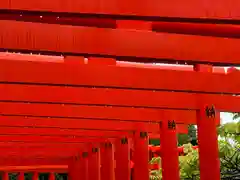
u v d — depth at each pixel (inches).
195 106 343.0
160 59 225.9
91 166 625.6
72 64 261.6
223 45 234.2
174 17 174.6
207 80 284.2
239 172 512.4
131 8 173.9
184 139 1221.1
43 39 211.2
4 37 206.5
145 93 333.4
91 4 173.2
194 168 556.1
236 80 287.4
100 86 265.4
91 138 559.2
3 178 979.9
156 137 580.1
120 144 512.4
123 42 221.3
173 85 277.9
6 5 169.0
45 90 316.8
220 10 174.9
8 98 311.0
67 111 378.0
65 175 1412.4
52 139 539.2
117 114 391.9
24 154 670.5
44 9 170.9
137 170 449.1
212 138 341.1
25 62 255.0
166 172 401.7
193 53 230.2
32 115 368.5
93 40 217.6
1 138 513.0
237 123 493.0
